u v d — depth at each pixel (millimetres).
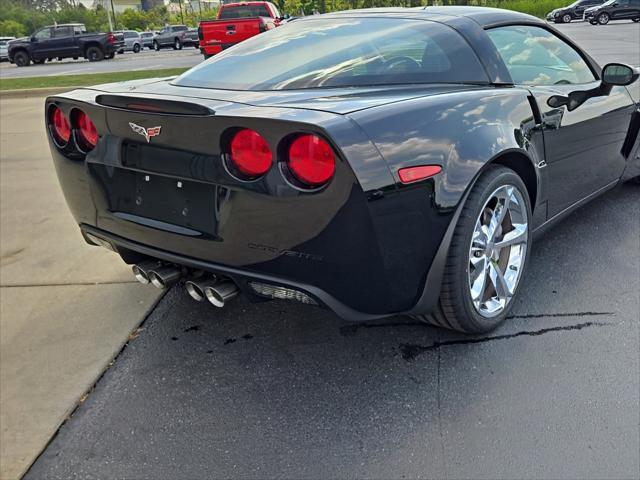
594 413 2131
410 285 2172
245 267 2172
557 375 2346
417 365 2459
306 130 1860
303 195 1931
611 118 3439
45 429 2223
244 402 2305
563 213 3250
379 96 2264
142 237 2443
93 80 14383
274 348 2652
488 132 2346
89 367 2596
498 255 2631
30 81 14844
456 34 2711
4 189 5430
